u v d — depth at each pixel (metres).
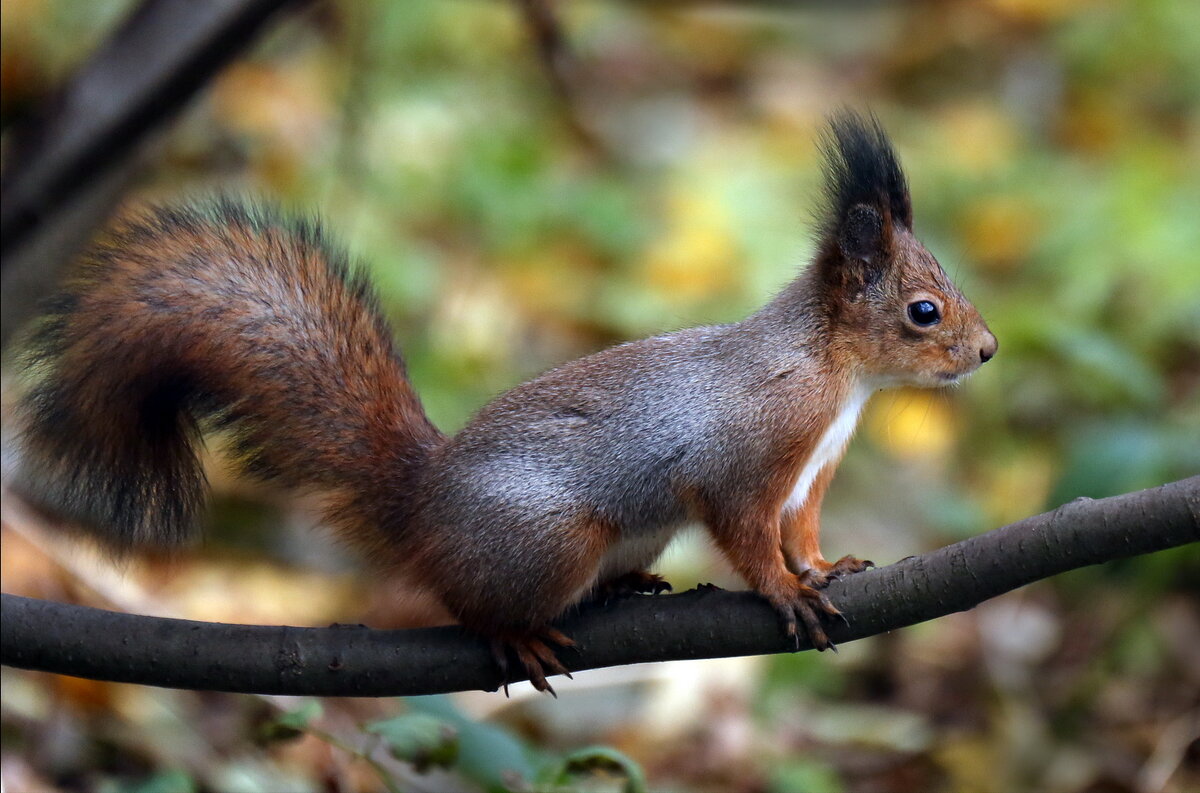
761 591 7.15
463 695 11.40
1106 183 16.45
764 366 7.93
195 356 7.68
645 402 7.76
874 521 13.61
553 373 8.00
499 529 7.40
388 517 7.76
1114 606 12.59
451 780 10.33
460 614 7.35
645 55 18.47
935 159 17.12
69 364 7.49
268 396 7.82
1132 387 13.34
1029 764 11.48
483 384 13.84
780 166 16.42
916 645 12.78
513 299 14.62
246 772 9.99
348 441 7.84
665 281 15.03
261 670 6.82
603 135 16.95
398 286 13.73
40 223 6.84
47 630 6.71
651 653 7.21
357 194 13.99
